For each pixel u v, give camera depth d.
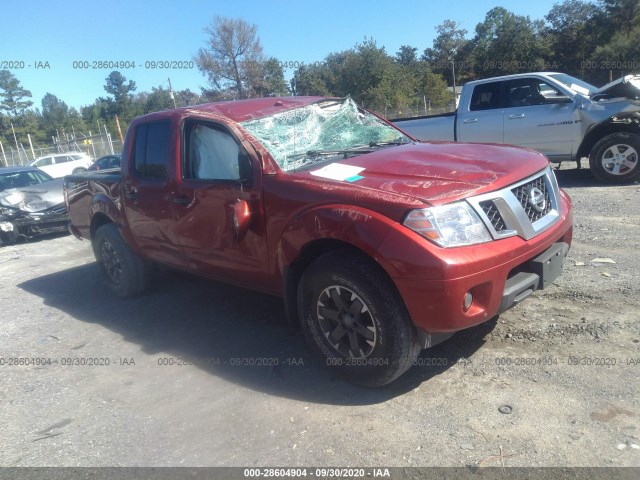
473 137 9.66
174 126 4.56
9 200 9.45
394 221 3.03
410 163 3.70
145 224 4.93
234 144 4.02
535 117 9.03
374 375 3.29
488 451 2.73
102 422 3.40
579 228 6.29
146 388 3.77
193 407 3.46
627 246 5.44
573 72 53.72
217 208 4.07
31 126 65.00
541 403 3.06
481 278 2.98
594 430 2.79
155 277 5.75
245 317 4.82
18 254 8.94
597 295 4.30
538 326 3.92
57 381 4.02
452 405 3.15
